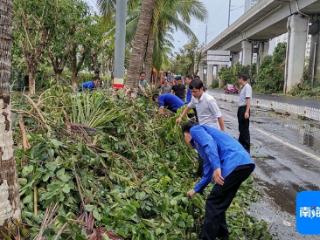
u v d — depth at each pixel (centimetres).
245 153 436
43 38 1323
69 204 387
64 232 341
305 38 3572
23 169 401
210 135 445
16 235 310
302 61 3609
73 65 1630
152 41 2025
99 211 394
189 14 2328
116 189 450
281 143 1142
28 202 373
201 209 486
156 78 2633
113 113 655
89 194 410
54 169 407
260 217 548
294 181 729
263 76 4456
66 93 691
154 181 519
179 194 501
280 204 603
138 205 420
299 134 1341
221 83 6950
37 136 464
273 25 4138
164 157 702
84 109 642
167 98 1002
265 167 833
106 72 2330
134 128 716
